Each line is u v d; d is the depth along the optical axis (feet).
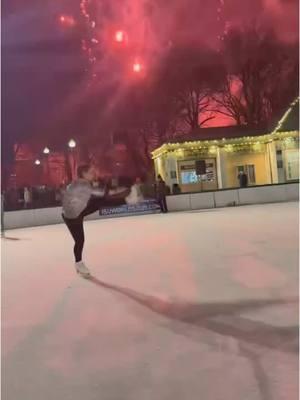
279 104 114.21
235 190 75.56
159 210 73.10
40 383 11.25
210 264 24.45
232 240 32.76
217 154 90.12
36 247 39.01
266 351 12.09
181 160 89.40
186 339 13.41
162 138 127.24
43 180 156.56
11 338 14.66
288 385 10.16
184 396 10.00
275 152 89.35
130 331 14.52
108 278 22.97
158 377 11.03
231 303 16.67
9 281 24.00
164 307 16.90
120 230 47.75
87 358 12.59
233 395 9.88
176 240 35.42
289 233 33.99
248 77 116.16
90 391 10.63
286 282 19.27
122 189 25.02
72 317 16.55
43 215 69.97
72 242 41.09
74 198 23.48
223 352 12.23
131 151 134.51
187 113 124.16
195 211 68.59
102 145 134.10
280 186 75.66
